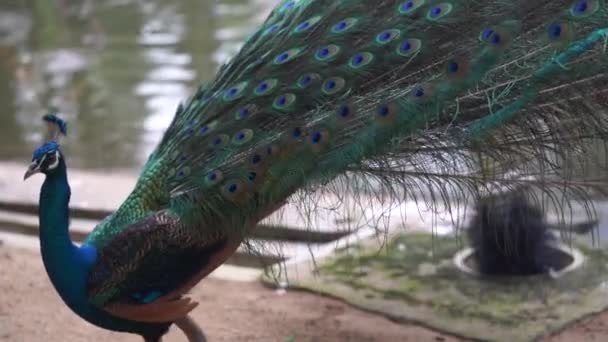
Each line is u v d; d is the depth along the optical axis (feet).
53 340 11.85
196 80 22.03
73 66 24.22
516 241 12.25
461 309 12.03
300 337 11.78
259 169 10.07
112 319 10.24
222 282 12.98
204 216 10.12
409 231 13.56
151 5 31.22
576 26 9.45
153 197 10.30
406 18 10.00
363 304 12.27
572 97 9.66
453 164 10.02
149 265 10.04
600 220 13.14
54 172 10.05
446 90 9.70
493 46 9.59
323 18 10.28
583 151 9.85
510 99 9.75
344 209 12.47
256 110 10.21
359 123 9.92
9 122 20.04
